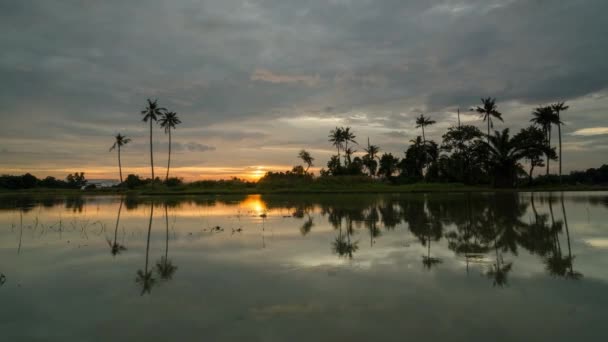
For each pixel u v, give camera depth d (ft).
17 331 19.61
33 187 297.33
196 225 59.93
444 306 22.15
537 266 31.40
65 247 42.57
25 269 32.53
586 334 18.21
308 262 33.42
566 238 44.14
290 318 20.54
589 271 29.71
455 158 229.45
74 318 21.24
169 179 246.06
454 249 38.58
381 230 51.72
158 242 44.88
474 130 219.61
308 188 203.41
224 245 42.22
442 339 17.78
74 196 185.88
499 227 52.95
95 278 29.35
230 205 103.60
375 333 18.49
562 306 22.00
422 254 36.35
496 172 195.52
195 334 18.74
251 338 18.15
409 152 268.21
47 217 75.61
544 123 199.82
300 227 55.83
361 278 28.14
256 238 46.57
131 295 25.02
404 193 155.94
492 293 24.53
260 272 30.19
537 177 228.43
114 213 83.15
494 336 18.08
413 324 19.56
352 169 272.10
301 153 325.83
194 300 23.75
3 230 56.39
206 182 233.55
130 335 18.81
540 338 17.83
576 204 86.94
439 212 73.36
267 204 104.63
